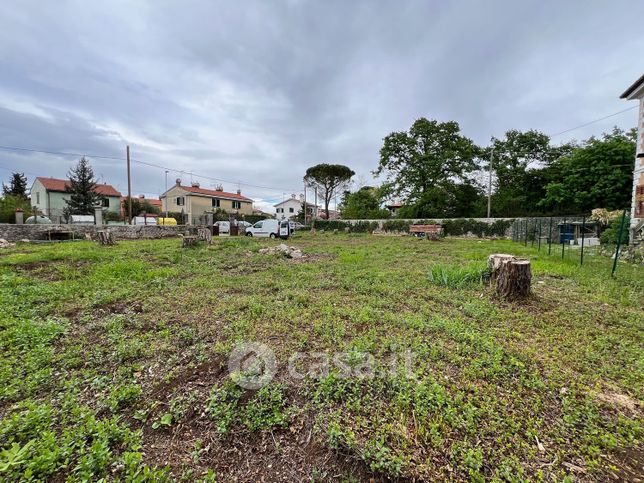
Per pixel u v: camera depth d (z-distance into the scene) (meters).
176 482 1.49
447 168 24.91
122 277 6.13
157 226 19.52
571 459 1.61
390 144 26.19
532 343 3.06
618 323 3.62
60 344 3.03
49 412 1.89
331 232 27.58
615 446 1.69
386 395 2.14
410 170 25.47
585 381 2.36
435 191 24.14
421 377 2.37
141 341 3.10
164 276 6.35
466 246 13.73
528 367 2.56
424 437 1.75
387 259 9.16
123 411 2.01
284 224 20.91
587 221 14.91
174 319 3.81
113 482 1.42
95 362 2.66
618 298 4.68
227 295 4.95
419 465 1.57
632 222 10.41
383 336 3.22
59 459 1.55
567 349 2.92
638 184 10.37
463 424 1.83
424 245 14.43
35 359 2.60
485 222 20.09
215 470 1.58
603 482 1.47
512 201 24.42
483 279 5.45
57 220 23.91
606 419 1.93
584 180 18.78
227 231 25.38
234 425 1.88
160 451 1.69
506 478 1.49
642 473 1.53
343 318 3.82
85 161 29.27
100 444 1.61
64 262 7.73
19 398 2.12
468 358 2.68
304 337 3.15
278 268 7.40
